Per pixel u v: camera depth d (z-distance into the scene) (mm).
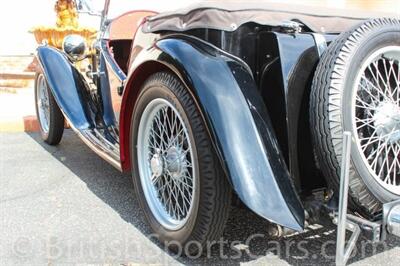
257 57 2342
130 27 4133
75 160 4160
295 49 2238
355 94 2039
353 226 2090
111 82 3631
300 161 2273
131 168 2795
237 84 2174
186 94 2246
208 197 2186
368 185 2045
